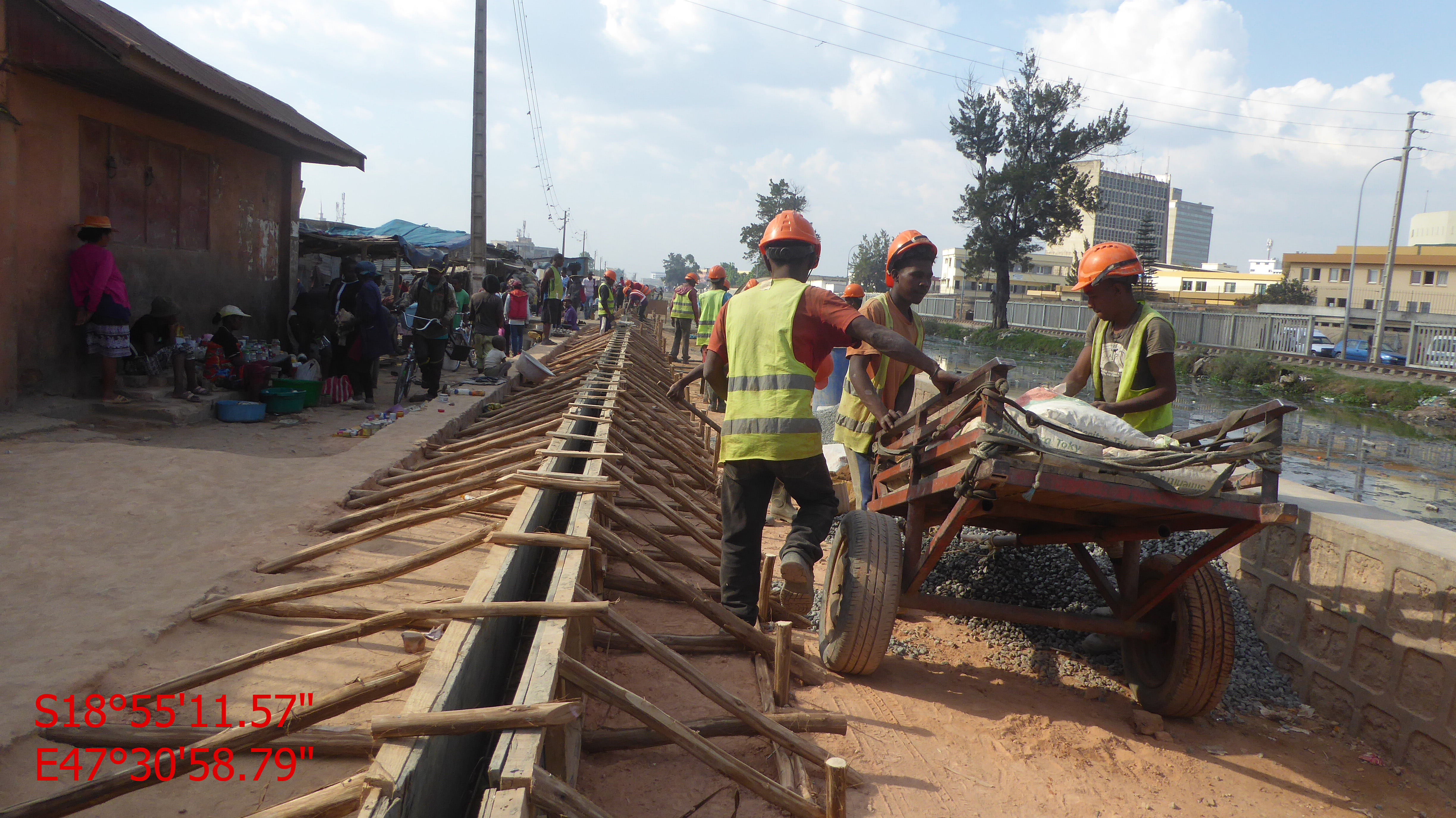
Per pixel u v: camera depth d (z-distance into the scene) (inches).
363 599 160.2
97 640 131.2
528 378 524.7
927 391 368.2
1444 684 146.9
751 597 160.9
